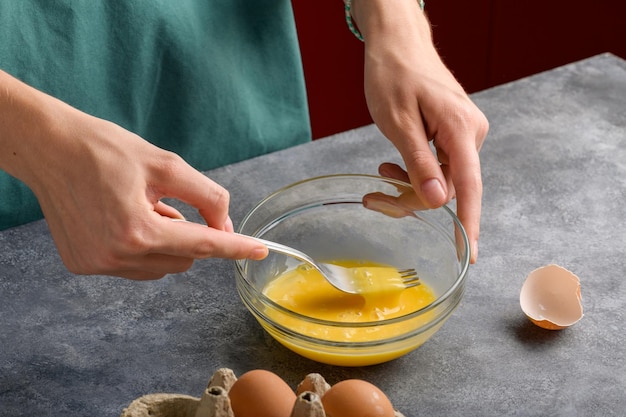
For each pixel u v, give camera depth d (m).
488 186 1.21
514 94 1.37
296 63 1.45
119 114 1.34
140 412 0.89
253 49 1.41
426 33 1.19
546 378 1.00
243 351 1.03
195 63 1.36
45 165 0.94
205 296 1.08
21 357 1.01
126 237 0.92
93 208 0.93
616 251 1.12
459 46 2.23
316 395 0.84
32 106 0.94
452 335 1.04
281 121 1.47
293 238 1.09
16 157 0.95
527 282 1.06
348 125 2.23
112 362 1.01
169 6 1.32
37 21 1.25
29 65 1.26
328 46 2.09
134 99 1.34
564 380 0.99
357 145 1.28
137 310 1.06
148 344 1.03
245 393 0.88
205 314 1.06
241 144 1.44
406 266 1.08
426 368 1.01
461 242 1.01
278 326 0.97
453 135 1.07
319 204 1.09
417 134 1.07
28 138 0.94
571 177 1.23
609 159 1.25
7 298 1.07
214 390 0.85
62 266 1.11
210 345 1.03
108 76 1.32
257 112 1.44
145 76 1.34
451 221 1.05
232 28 1.38
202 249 0.94
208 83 1.38
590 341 1.03
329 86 2.15
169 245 0.93
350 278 1.04
